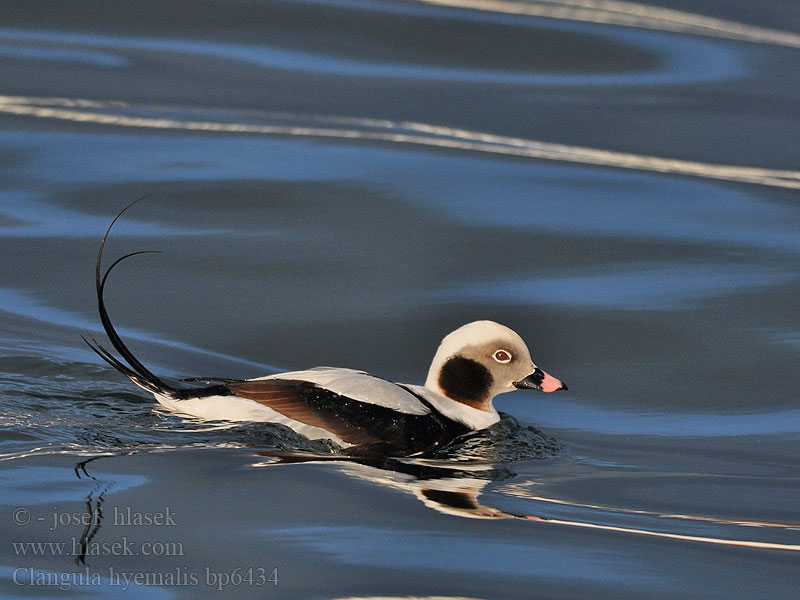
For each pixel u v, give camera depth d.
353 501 8.34
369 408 9.52
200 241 14.86
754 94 21.86
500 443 10.02
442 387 10.31
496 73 22.34
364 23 24.30
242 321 12.92
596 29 25.20
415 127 19.53
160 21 23.77
